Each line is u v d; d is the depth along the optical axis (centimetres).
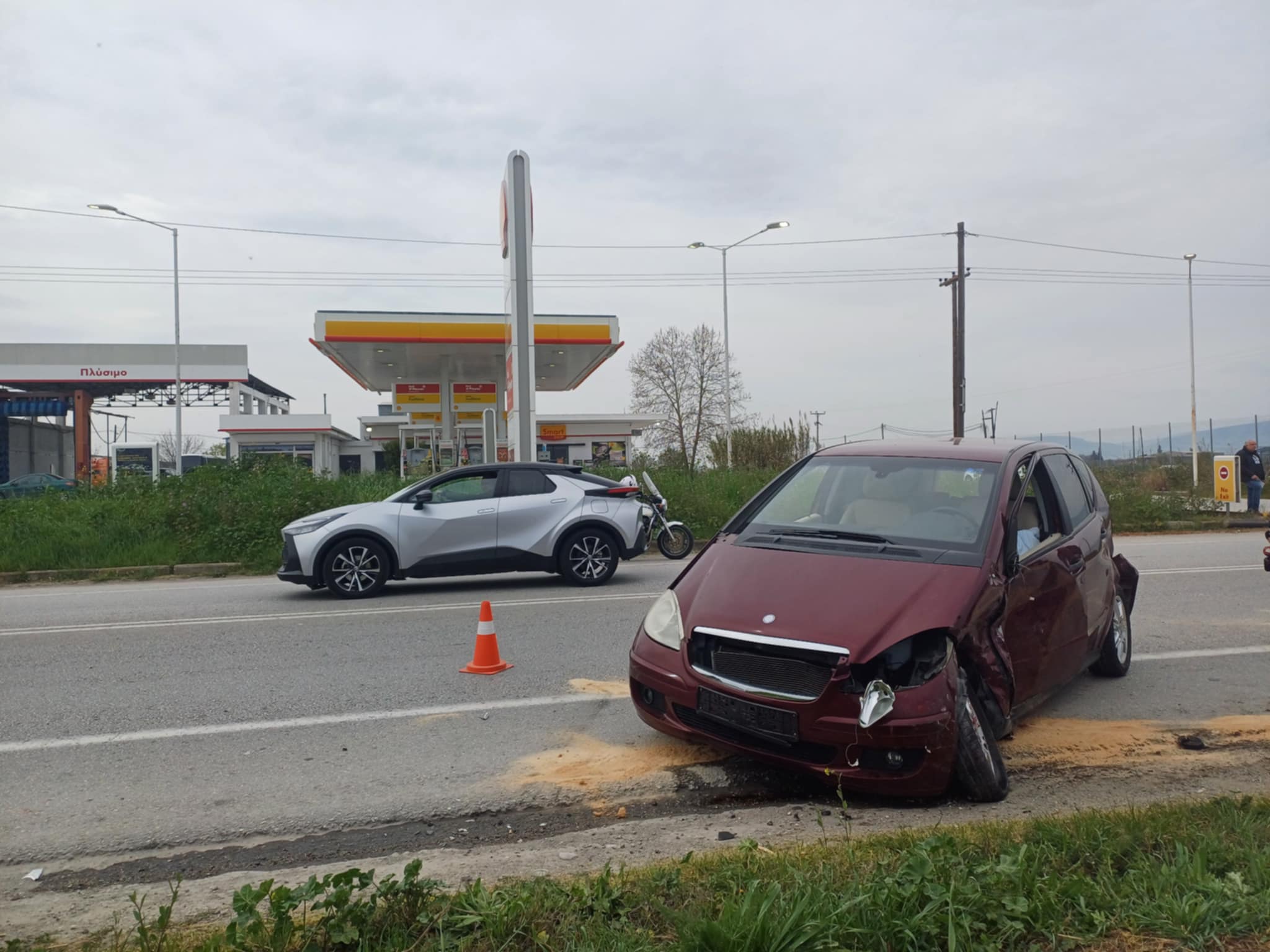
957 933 280
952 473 559
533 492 1140
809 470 610
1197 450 3180
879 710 418
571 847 410
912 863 310
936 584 464
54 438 6162
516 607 998
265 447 4669
